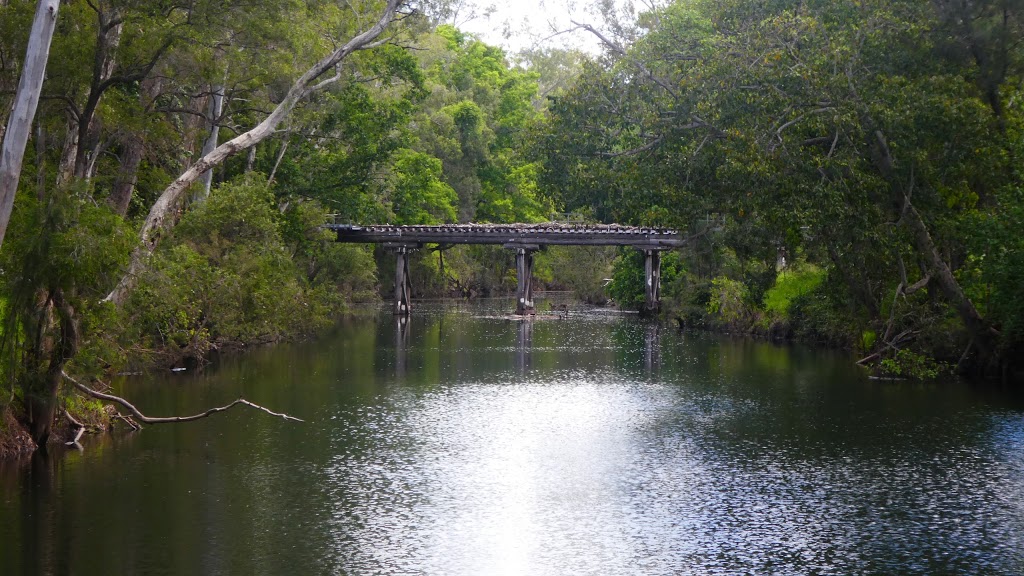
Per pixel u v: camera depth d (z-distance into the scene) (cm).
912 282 3550
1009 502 1817
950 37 2892
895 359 3300
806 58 3005
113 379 3222
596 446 2289
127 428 2464
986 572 1470
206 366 3688
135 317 2934
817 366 3691
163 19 2441
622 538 1627
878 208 3006
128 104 2575
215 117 3588
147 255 2412
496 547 1583
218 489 1909
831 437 2372
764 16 3503
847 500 1836
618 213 3609
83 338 2192
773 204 3008
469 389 3148
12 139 1920
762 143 2959
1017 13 2847
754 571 1477
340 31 3475
